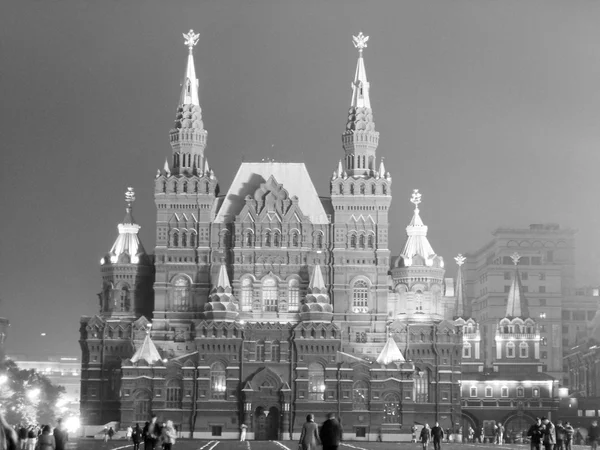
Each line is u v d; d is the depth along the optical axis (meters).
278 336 197.62
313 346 196.25
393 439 194.62
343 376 195.62
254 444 150.12
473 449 129.88
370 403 195.50
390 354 198.38
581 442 189.38
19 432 96.94
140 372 195.62
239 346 197.00
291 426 194.12
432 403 199.50
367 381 196.38
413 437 181.00
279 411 194.62
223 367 197.00
